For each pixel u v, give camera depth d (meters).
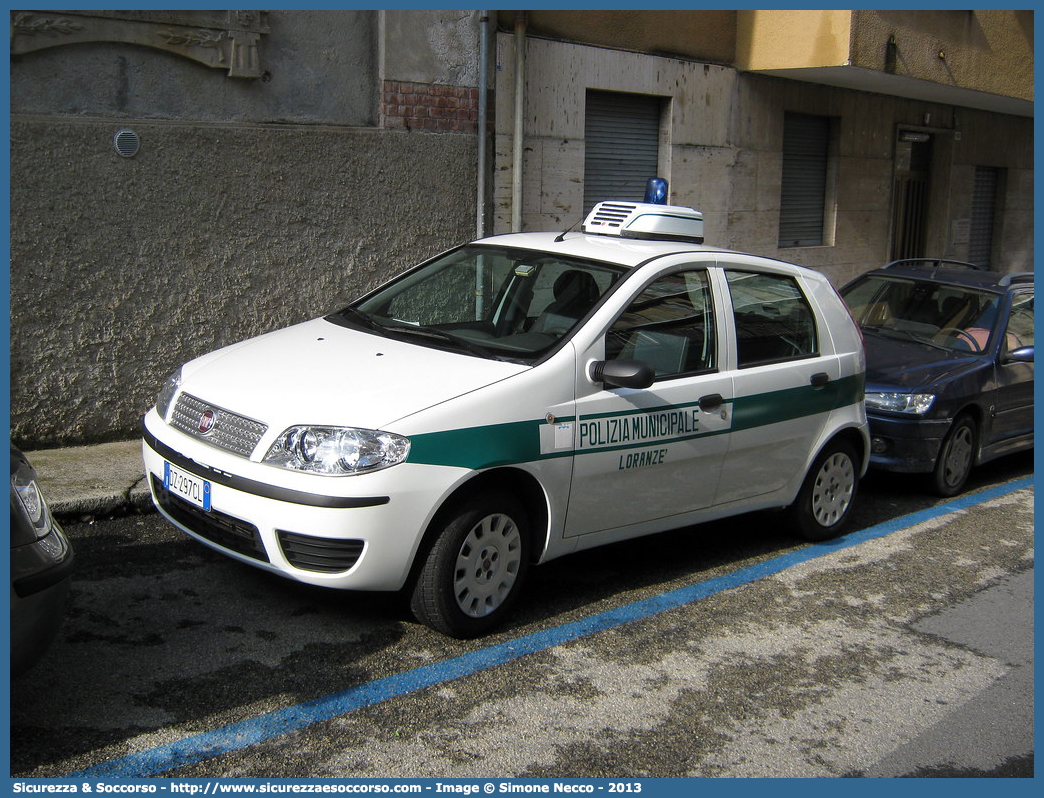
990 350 7.93
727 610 5.14
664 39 10.73
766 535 6.44
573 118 9.92
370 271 8.36
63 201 6.62
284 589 4.89
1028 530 6.87
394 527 4.09
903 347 8.09
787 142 12.75
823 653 4.73
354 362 4.65
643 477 5.02
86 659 4.07
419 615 4.41
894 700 4.33
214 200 7.33
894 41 11.52
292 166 7.71
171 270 7.19
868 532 6.64
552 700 4.07
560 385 4.61
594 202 10.59
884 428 7.25
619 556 5.84
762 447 5.63
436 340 4.97
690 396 5.16
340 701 3.92
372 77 8.23
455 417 4.25
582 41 9.89
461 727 3.81
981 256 17.31
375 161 8.24
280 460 4.13
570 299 5.04
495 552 4.53
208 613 4.57
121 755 3.45
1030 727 4.17
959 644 4.94
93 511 5.69
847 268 13.80
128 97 6.89
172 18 6.97
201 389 4.59
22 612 3.24
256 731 3.66
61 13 6.48
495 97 9.12
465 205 8.96
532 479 4.56
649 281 5.15
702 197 11.48
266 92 7.59
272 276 7.74
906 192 15.25
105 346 6.93
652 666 4.45
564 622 4.83
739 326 5.55
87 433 6.93
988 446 7.94
